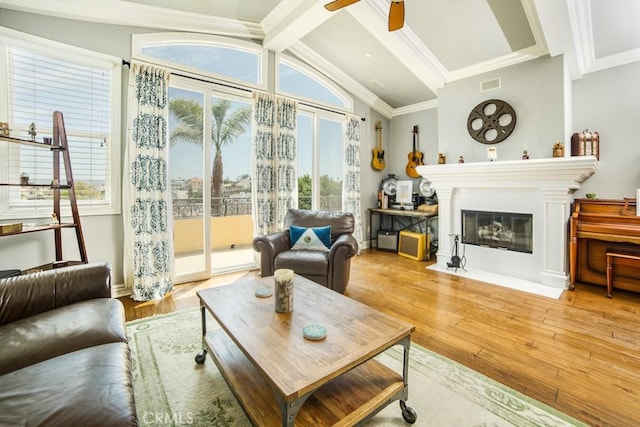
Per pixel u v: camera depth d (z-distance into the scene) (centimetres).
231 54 387
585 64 352
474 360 197
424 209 499
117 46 301
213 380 176
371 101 538
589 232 311
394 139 584
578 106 372
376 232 577
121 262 311
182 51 351
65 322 148
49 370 112
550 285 338
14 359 122
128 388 109
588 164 291
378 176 580
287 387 107
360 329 149
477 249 405
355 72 475
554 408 154
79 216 273
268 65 408
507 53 358
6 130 214
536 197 348
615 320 254
